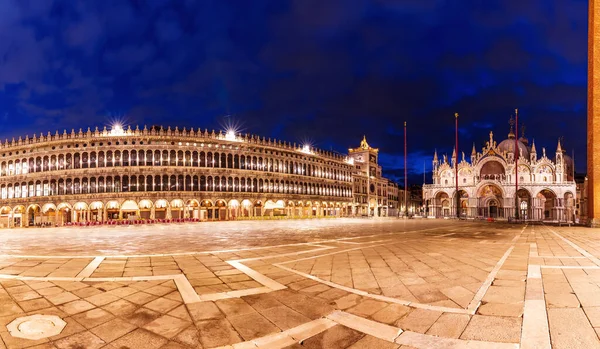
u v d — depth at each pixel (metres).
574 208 94.31
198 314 7.53
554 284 9.55
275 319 7.20
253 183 85.12
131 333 6.52
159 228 45.19
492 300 8.16
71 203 72.25
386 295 8.81
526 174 102.06
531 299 8.14
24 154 76.19
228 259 14.95
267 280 10.66
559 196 94.75
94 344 6.04
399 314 7.37
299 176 95.94
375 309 7.73
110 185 72.50
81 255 16.64
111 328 6.77
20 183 75.56
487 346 5.73
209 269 12.57
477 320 6.90
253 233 31.62
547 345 5.70
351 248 18.48
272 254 16.38
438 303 8.06
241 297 8.79
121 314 7.56
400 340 6.06
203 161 78.56
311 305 8.09
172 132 75.94
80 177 72.75
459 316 7.15
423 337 6.16
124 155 73.50
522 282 9.89
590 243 21.30
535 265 12.65
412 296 8.68
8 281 10.66
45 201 73.31
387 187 139.38
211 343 6.07
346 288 9.55
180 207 74.75
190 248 19.38
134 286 10.00
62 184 73.25
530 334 6.14
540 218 95.75
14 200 75.06
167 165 74.62
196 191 76.19
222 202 80.25
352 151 130.50
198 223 60.84
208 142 79.31
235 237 27.03
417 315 7.28
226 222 65.19
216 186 79.19
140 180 73.06
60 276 11.42
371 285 9.87
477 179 103.25
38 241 26.03
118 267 13.15
